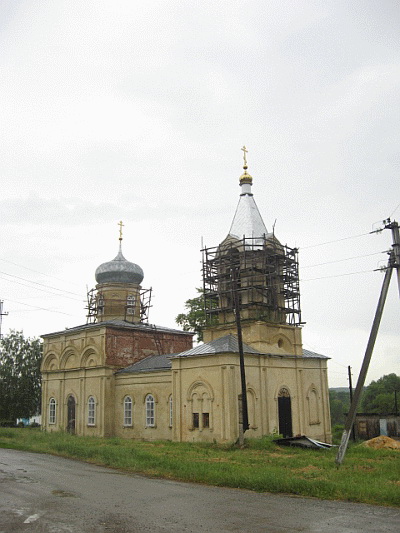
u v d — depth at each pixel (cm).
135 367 4519
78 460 2584
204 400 3584
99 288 5484
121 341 4697
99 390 4541
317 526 1228
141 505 1466
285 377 3934
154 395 4194
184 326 5894
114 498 1566
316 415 4147
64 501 1512
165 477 2019
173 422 3725
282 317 4203
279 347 4025
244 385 3111
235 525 1238
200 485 1828
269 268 4147
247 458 2547
